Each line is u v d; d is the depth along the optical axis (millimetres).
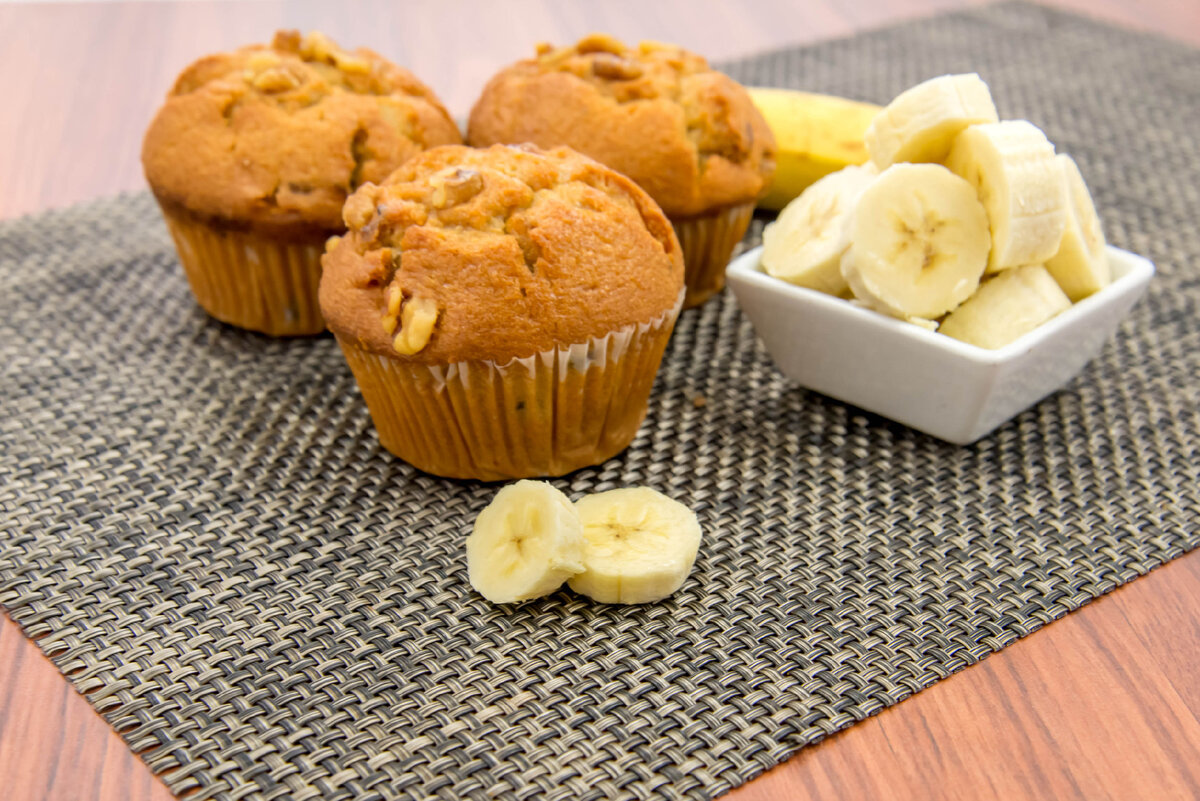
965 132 553
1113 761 498
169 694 506
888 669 514
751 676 512
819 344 574
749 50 809
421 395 546
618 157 598
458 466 561
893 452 570
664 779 494
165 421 577
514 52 792
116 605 525
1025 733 502
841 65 770
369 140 596
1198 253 645
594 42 613
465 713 505
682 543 530
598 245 544
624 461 569
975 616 525
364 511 551
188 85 603
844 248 558
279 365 602
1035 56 784
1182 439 573
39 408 579
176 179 593
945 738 501
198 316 621
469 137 623
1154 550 541
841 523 549
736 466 566
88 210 667
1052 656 518
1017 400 566
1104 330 574
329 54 604
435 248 537
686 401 589
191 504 551
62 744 498
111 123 722
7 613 523
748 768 495
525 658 516
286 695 507
